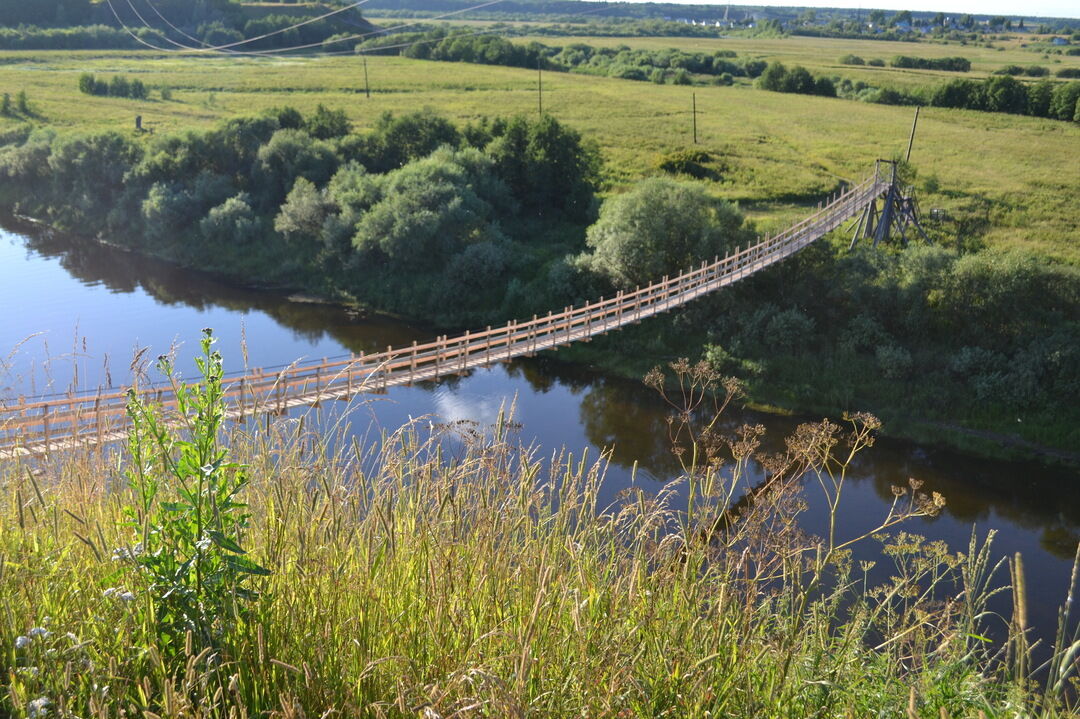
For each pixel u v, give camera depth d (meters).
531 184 47.88
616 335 33.91
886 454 26.19
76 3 148.62
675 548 4.42
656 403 29.73
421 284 38.97
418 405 28.69
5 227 51.66
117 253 46.91
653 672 3.39
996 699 3.87
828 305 32.91
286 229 43.84
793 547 4.45
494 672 3.10
